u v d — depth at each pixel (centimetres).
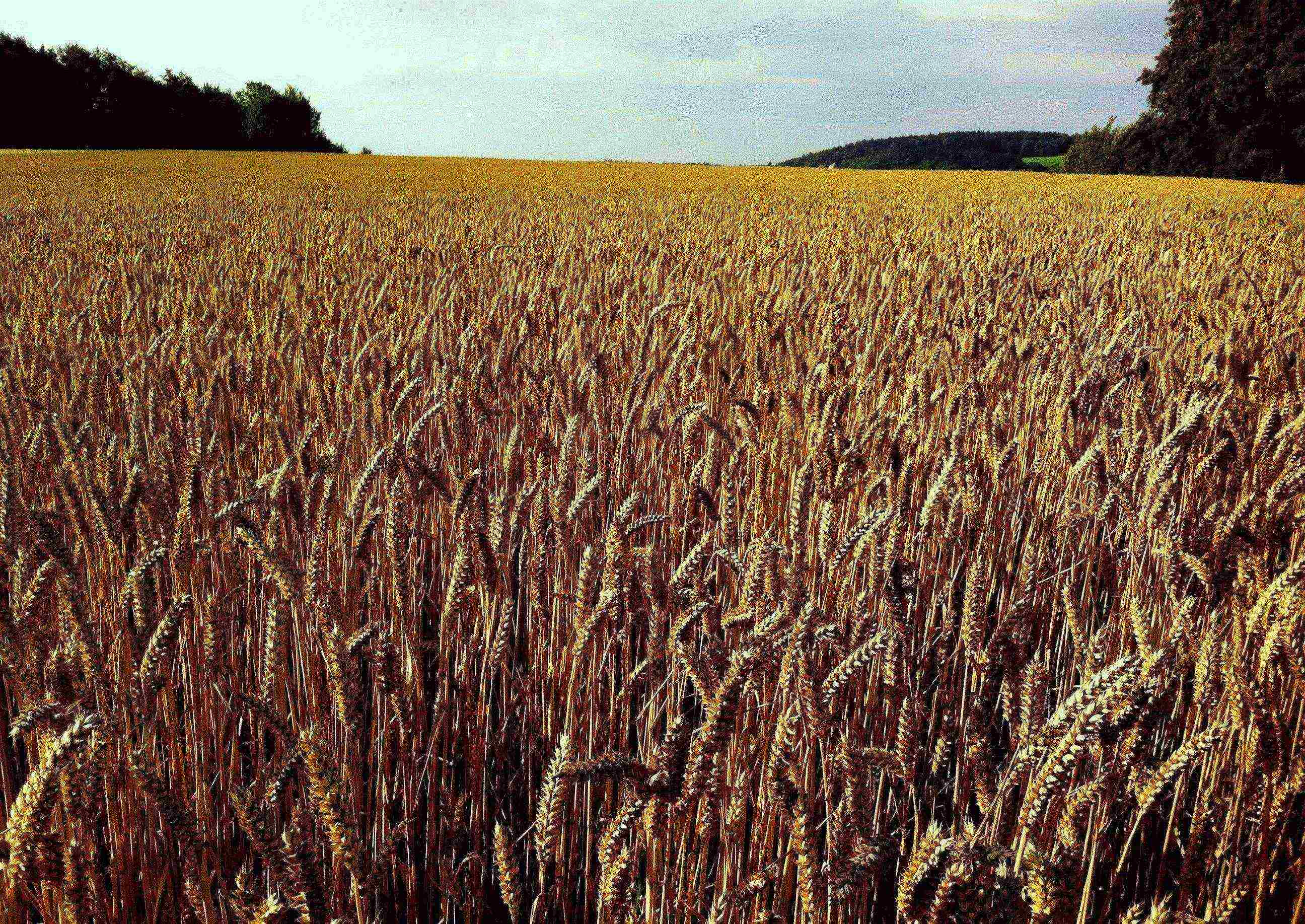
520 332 602
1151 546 338
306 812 205
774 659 220
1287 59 5369
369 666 278
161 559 211
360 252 1295
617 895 168
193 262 1146
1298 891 218
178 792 241
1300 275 1077
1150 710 192
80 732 130
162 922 238
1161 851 270
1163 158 6075
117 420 484
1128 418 419
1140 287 951
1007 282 930
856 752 164
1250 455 360
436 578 396
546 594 362
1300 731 252
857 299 834
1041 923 138
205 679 278
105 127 8312
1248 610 236
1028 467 476
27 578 220
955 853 132
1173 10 6031
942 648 303
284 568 196
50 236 1503
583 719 264
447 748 292
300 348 535
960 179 4475
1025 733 188
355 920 228
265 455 443
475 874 251
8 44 7938
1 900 174
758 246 1354
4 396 441
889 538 238
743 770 231
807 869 153
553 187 3428
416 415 505
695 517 431
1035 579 373
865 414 481
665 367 556
